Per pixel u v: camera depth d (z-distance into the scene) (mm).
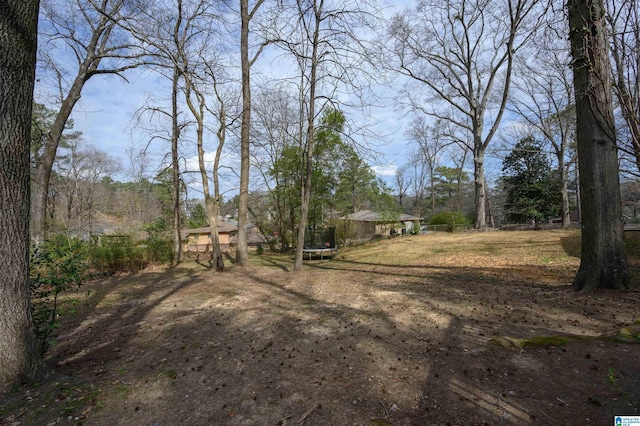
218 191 12688
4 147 3057
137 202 38156
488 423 2467
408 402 2812
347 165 24781
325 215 22875
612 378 2760
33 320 3523
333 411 2725
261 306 6535
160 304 7043
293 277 10094
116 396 3057
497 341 3912
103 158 35969
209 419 2676
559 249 11562
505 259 11023
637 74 3447
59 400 2943
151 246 14250
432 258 12789
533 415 2521
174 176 15648
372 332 4637
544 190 28531
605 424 2352
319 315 5672
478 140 23094
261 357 3938
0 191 3053
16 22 3135
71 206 31266
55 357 4164
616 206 5648
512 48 18812
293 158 20500
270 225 22469
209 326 5336
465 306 5676
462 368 3369
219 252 12023
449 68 22953
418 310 5613
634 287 5547
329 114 14961
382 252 16297
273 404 2873
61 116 10492
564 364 3271
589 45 5254
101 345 4613
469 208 53844
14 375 3088
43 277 3857
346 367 3553
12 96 3105
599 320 4473
